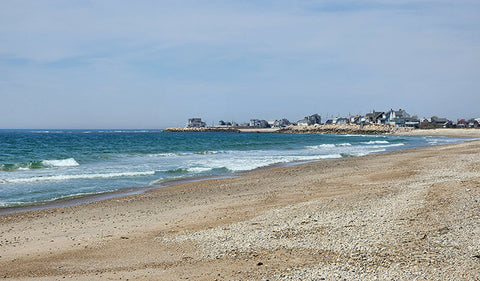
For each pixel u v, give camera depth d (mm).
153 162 31703
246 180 21078
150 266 7930
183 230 10680
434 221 9648
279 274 7047
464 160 24953
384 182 17344
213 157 36719
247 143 62156
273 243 8859
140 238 10055
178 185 19828
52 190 18234
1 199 16094
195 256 8383
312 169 25109
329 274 6852
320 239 8914
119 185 19875
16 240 10109
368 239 8641
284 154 40250
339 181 18750
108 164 29953
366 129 136500
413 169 21641
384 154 36719
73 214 13359
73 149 45094
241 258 8055
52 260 8461
